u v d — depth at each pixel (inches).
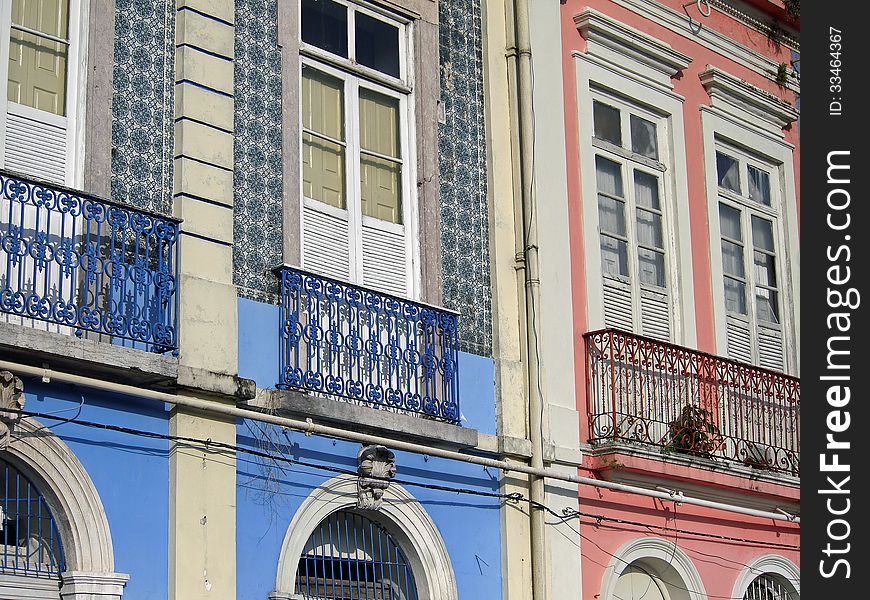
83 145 472.7
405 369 538.6
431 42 585.3
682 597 625.6
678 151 679.1
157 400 467.8
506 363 576.7
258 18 530.0
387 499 525.7
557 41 633.6
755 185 725.9
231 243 497.7
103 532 447.2
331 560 514.6
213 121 503.2
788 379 680.4
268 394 494.6
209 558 469.1
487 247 588.1
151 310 464.8
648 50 671.1
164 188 490.6
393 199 565.0
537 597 562.3
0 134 458.3
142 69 493.7
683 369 639.1
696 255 677.3
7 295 428.1
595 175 639.1
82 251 453.4
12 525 441.4
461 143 589.3
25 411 436.5
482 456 561.6
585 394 605.9
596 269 626.2
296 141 530.3
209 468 475.2
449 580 536.7
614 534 600.7
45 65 472.7
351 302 524.4
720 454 641.6
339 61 554.6
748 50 733.3
